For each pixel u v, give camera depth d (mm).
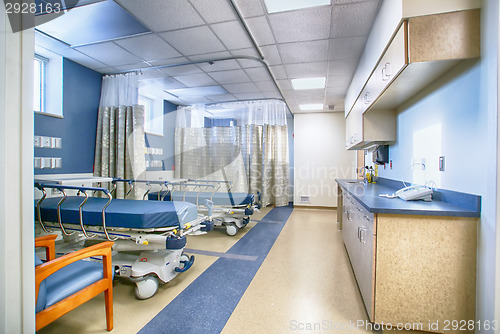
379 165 3426
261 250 3023
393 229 1458
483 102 1322
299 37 2535
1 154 882
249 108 5297
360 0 1938
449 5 1381
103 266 1521
